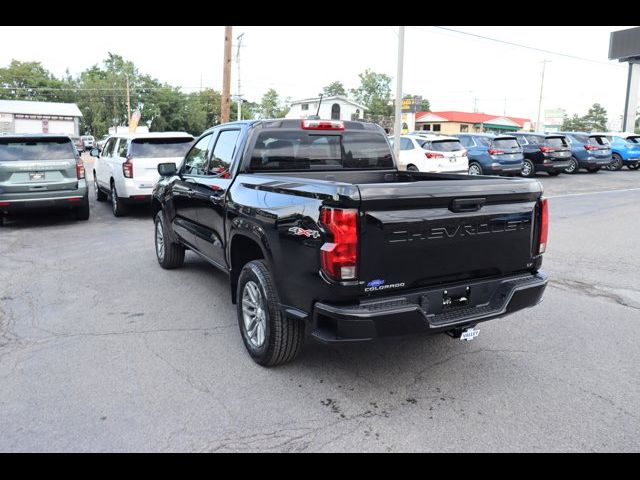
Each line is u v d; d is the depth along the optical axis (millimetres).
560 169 21016
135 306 5746
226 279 6805
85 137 63031
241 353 4508
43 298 6039
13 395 3785
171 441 3244
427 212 3480
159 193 7070
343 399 3746
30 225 10945
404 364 4312
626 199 14719
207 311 5582
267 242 3939
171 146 11414
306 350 4574
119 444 3215
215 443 3227
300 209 3568
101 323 5230
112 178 12016
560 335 4941
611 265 7504
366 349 4609
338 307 3367
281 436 3299
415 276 3533
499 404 3684
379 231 3350
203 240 5633
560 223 10906
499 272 3939
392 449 3170
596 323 5246
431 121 65938
